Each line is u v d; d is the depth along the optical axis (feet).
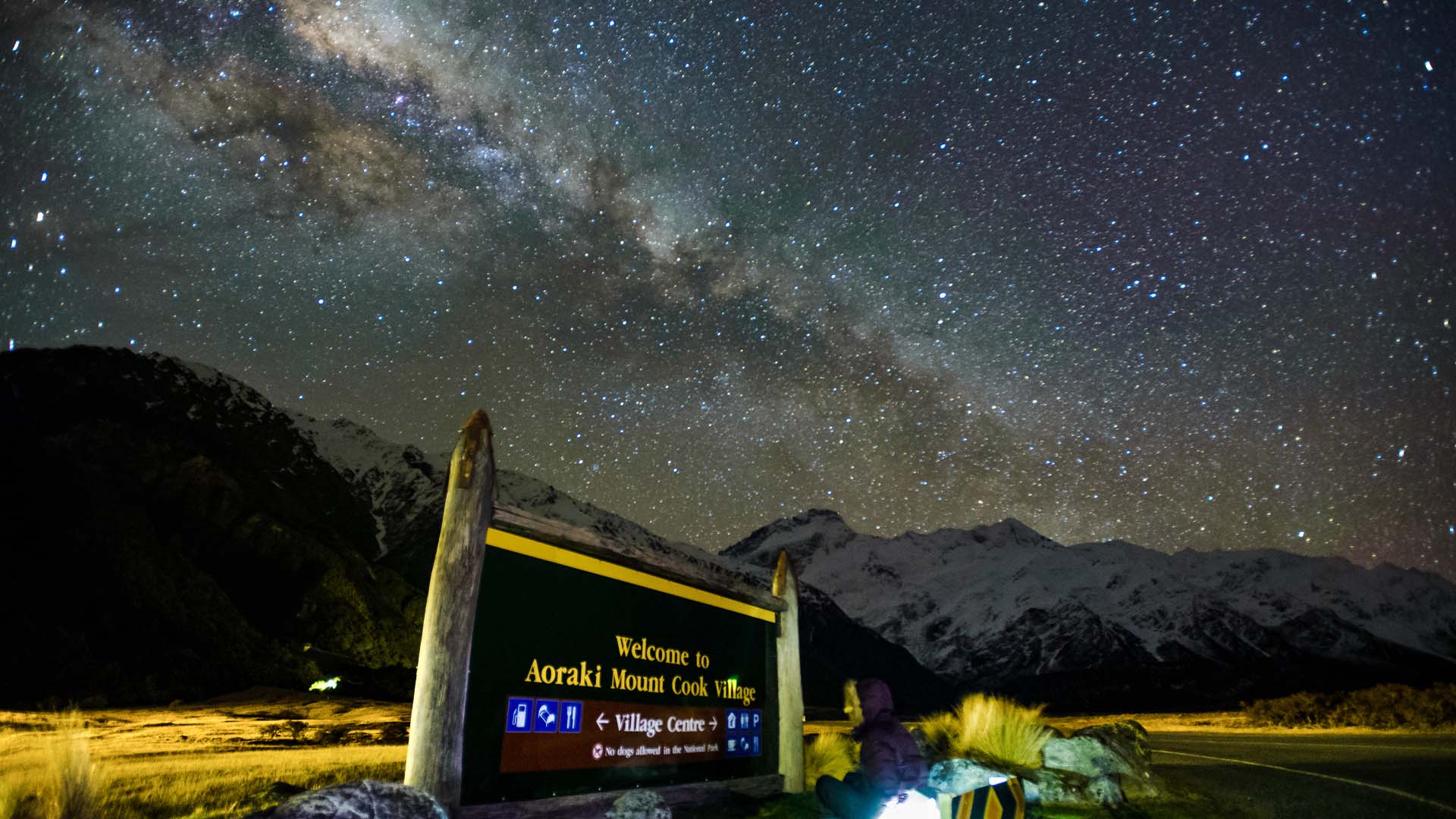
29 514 229.45
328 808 11.55
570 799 18.37
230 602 242.78
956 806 14.90
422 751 15.62
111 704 157.69
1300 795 25.38
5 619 180.04
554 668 19.11
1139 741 27.14
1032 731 29.30
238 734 69.05
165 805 22.68
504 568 18.25
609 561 21.16
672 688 22.70
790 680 27.25
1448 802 24.29
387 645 279.28
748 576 27.09
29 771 22.72
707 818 20.92
